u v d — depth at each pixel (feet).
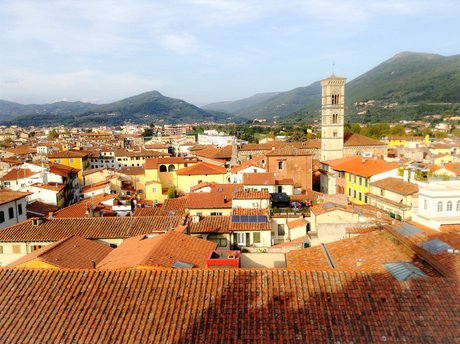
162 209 234.79
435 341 65.72
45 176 357.00
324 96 485.97
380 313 71.51
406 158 470.39
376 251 103.60
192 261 110.42
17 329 72.64
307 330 68.95
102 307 76.28
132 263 109.09
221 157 501.56
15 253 169.68
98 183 394.11
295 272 82.79
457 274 82.48
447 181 134.82
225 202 228.84
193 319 72.23
